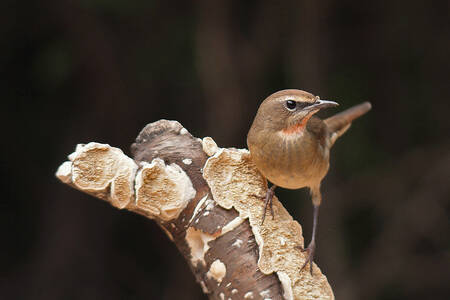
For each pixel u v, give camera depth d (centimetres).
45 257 1280
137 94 1287
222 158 499
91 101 1287
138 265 1316
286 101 604
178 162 499
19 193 1314
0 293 1262
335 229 1252
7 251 1304
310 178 645
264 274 465
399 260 1271
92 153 469
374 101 1326
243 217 480
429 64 1326
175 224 498
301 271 476
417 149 1309
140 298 1302
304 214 1251
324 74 1295
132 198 481
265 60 1297
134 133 1288
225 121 1238
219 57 1241
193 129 1292
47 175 1302
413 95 1327
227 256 474
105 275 1302
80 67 1261
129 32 1262
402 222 1282
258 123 614
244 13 1309
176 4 1265
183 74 1273
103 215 1317
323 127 663
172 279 1295
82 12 1216
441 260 1263
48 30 1247
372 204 1300
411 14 1327
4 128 1293
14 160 1306
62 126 1295
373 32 1341
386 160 1306
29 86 1280
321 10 1292
